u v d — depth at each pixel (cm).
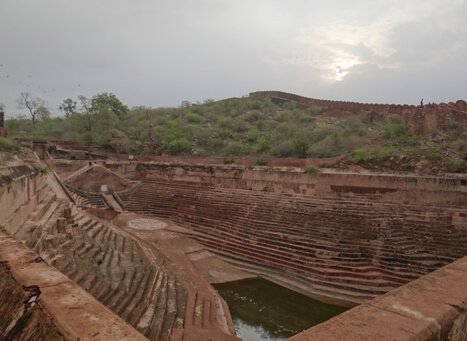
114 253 1712
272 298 1747
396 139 3139
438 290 388
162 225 2738
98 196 3384
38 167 2184
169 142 4628
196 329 1223
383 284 1703
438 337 309
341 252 1933
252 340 1407
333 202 2428
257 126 4894
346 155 3048
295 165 3234
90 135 4703
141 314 1188
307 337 285
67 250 1401
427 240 1870
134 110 6519
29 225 1466
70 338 296
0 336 370
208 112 6050
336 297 1706
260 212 2572
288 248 2086
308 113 5062
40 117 5988
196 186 3369
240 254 2183
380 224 2042
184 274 1823
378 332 293
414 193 2214
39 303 366
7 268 465
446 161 2520
